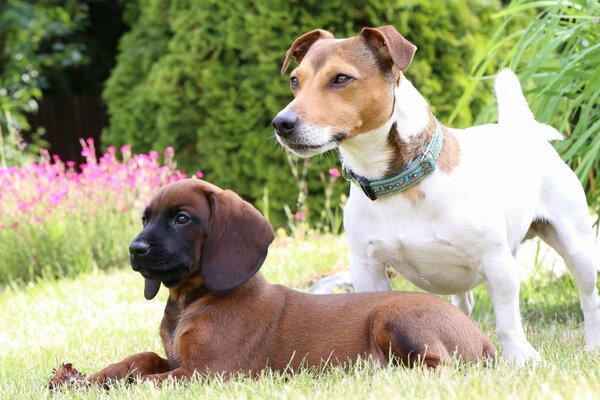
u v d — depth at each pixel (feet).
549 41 21.63
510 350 16.19
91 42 61.87
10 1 53.62
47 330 23.41
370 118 15.33
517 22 39.29
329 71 15.15
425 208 15.90
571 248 18.35
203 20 38.99
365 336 14.98
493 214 16.02
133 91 43.24
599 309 18.95
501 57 38.29
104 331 22.71
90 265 32.27
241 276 14.89
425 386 12.50
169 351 15.42
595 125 20.85
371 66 15.34
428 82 36.86
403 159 15.72
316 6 37.40
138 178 33.27
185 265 14.87
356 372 13.71
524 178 17.31
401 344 14.33
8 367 18.70
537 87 22.35
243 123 38.29
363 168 15.98
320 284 26.20
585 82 22.34
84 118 57.00
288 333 15.15
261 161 38.17
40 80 55.52
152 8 42.24
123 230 33.73
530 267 28.99
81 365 18.49
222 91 38.68
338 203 38.29
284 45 37.24
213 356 14.66
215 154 39.27
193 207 15.07
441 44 37.50
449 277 16.65
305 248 31.76
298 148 14.90
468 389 12.21
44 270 31.96
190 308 15.12
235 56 39.17
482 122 23.26
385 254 16.63
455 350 14.30
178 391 13.56
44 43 60.34
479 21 38.75
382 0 36.94
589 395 11.30
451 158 16.07
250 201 40.55
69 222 33.06
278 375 14.20
